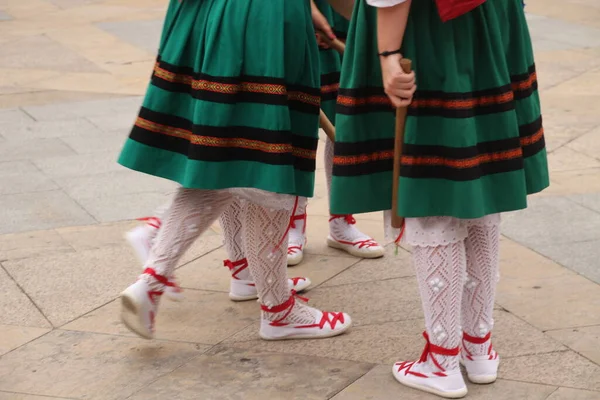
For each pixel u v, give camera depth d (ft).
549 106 26.76
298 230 16.89
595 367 12.90
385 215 12.39
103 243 17.79
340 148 11.68
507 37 11.55
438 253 11.82
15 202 20.02
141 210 19.58
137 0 46.14
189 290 15.85
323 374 13.00
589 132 24.27
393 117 11.67
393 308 15.02
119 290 15.81
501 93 11.25
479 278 12.34
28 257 17.12
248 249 13.65
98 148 23.85
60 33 38.42
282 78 12.26
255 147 12.51
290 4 12.35
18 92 29.37
